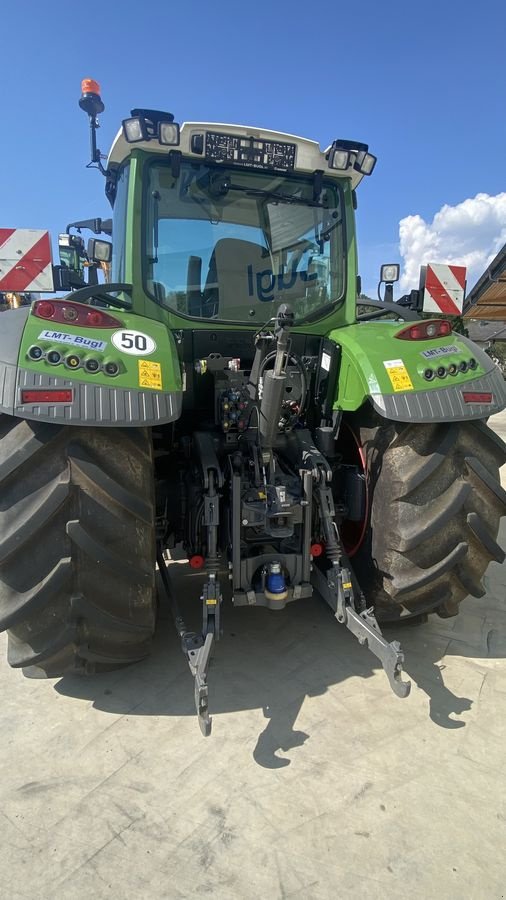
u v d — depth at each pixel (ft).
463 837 5.25
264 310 9.04
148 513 6.68
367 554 8.21
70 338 6.27
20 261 11.18
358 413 8.66
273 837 5.25
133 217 8.20
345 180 9.39
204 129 8.22
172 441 9.02
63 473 6.19
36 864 4.97
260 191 8.96
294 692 7.46
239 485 7.48
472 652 8.44
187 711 7.11
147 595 7.09
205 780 5.94
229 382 8.20
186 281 8.57
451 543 7.43
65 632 6.58
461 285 12.37
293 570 7.85
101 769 6.11
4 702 7.28
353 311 9.57
